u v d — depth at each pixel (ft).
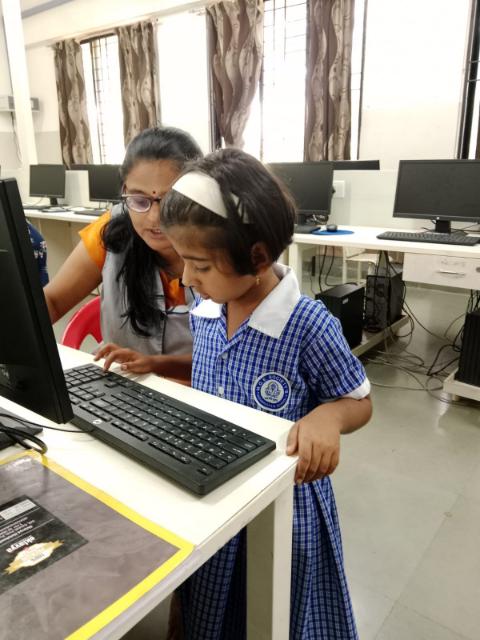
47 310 1.89
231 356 2.74
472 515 5.20
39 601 1.37
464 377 7.54
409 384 8.36
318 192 9.95
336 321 2.66
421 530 4.99
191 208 2.10
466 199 8.48
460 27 13.14
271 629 2.28
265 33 16.61
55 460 2.10
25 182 16.78
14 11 15.67
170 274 3.74
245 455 2.02
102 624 1.30
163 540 1.60
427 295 13.38
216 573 2.56
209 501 1.81
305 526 2.58
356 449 6.45
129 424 2.28
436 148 14.28
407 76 14.25
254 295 2.66
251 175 2.15
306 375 2.68
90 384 2.75
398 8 13.94
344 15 14.30
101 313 4.14
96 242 4.05
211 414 2.39
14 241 1.74
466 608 4.10
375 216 10.00
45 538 1.61
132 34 19.04
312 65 15.12
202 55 17.94
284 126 16.94
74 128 22.20
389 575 4.43
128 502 1.81
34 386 2.04
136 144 3.17
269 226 2.15
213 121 18.47
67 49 21.29
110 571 1.47
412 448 6.48
